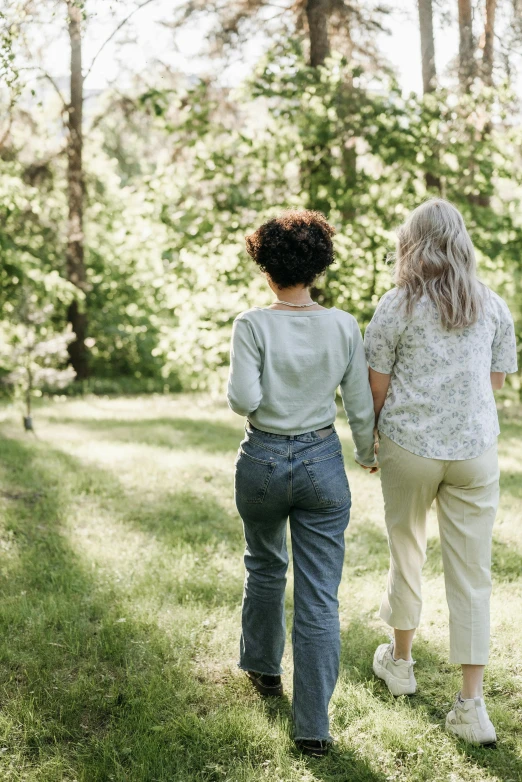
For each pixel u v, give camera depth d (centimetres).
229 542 426
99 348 2103
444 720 248
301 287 236
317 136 981
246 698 261
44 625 306
